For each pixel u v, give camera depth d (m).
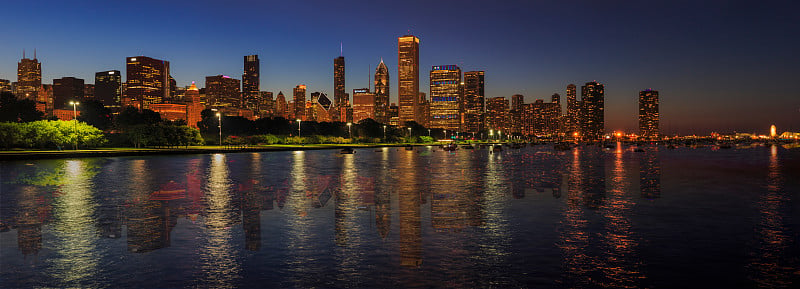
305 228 20.94
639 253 16.45
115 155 92.56
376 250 16.81
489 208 27.05
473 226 21.28
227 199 31.48
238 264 15.07
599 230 20.38
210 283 13.22
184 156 98.62
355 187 39.66
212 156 99.88
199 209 26.89
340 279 13.55
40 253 16.41
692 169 65.19
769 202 30.17
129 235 19.41
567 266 14.85
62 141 102.62
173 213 25.33
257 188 38.41
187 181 44.84
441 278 13.63
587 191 36.56
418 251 16.69
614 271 14.34
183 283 13.23
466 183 43.50
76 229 20.75
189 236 19.25
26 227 21.20
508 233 19.73
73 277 13.73
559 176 52.16
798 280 13.54
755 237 19.09
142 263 15.19
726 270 14.48
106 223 22.22
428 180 46.75
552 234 19.59
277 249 17.00
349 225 21.62
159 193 34.81
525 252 16.55
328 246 17.45
